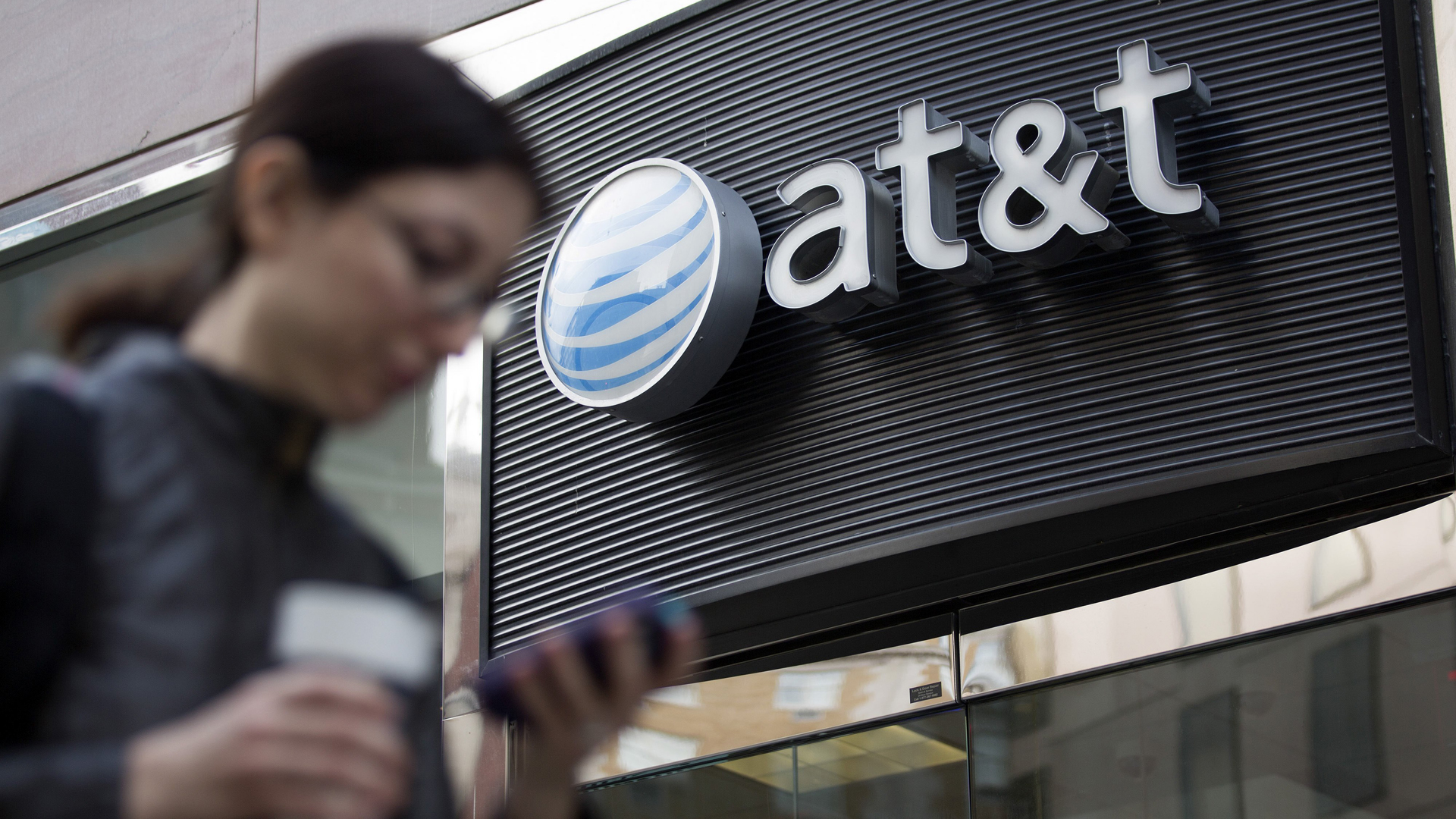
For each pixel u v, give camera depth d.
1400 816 3.78
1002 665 4.61
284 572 1.01
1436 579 3.90
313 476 1.08
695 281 4.97
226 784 0.81
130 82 7.37
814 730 4.90
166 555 0.91
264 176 1.04
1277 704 4.08
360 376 1.06
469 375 6.07
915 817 4.59
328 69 1.06
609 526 5.25
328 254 1.03
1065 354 4.42
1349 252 4.17
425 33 6.40
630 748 5.22
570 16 6.02
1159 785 4.19
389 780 0.86
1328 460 3.95
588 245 5.36
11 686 0.85
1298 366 4.12
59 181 7.45
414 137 1.04
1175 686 4.27
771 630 5.05
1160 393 4.26
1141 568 4.48
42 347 7.27
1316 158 4.28
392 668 0.92
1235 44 4.47
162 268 1.10
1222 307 4.25
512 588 5.54
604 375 5.14
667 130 5.50
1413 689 3.87
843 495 4.66
